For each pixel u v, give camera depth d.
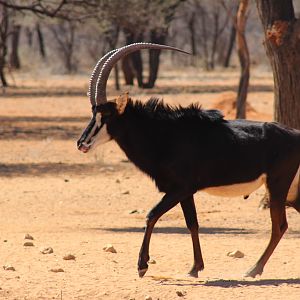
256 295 21.66
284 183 24.33
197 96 105.06
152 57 119.69
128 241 29.59
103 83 23.81
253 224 34.56
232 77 154.88
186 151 23.56
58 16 75.19
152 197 42.19
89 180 47.25
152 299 21.16
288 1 36.56
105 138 23.88
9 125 77.50
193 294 21.75
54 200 40.78
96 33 129.00
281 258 26.78
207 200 41.12
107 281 23.17
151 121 23.94
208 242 29.56
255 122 24.41
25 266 25.16
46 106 98.88
